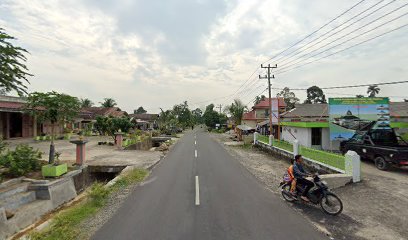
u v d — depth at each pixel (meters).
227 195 8.81
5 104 24.48
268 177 11.91
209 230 5.91
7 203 8.02
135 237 5.61
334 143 18.31
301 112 26.78
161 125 56.69
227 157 19.17
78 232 5.88
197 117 140.75
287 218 6.65
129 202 8.11
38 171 11.26
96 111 50.16
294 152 15.71
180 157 19.11
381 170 12.01
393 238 5.57
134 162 15.50
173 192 9.25
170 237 5.58
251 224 6.25
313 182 7.45
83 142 13.34
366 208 7.37
